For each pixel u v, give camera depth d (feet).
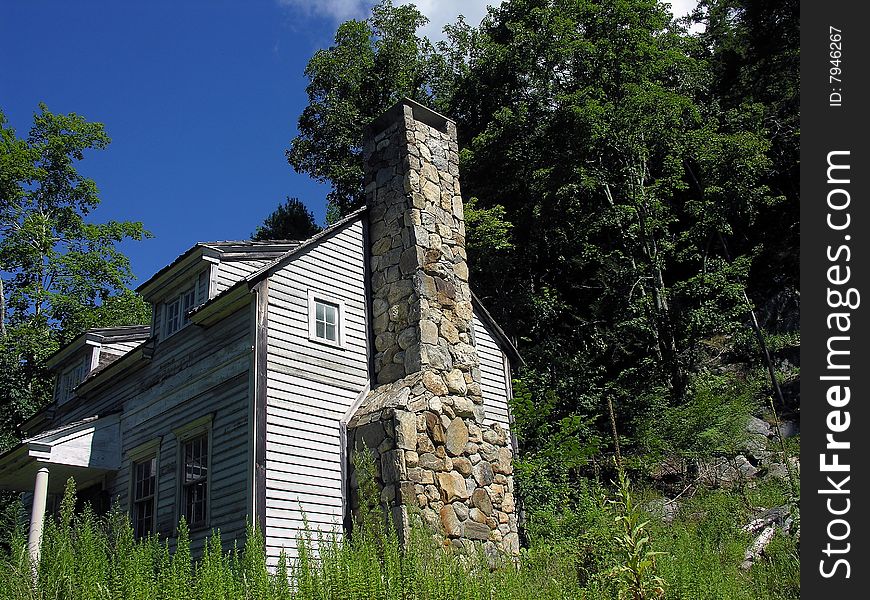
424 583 18.21
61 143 109.60
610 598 20.29
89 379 54.60
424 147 46.32
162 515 42.11
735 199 73.72
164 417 44.60
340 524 37.09
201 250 44.09
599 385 72.23
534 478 49.96
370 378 42.11
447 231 45.34
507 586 20.58
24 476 50.39
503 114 79.15
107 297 111.45
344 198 99.40
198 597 17.46
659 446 58.34
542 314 77.00
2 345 88.99
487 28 92.68
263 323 38.17
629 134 72.69
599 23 75.46
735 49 103.40
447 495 37.14
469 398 41.39
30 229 104.88
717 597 21.20
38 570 18.22
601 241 83.35
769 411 66.74
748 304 71.77
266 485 35.40
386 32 100.22
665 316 71.97
